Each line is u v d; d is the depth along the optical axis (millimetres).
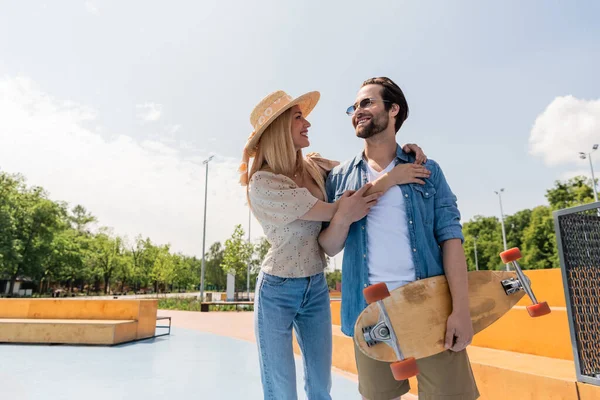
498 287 1761
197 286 74625
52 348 6504
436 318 1583
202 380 4301
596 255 2500
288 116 2029
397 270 1690
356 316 1776
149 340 7660
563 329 3137
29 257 36281
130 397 3584
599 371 2305
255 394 3736
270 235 1992
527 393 2539
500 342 3693
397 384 1777
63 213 46844
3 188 35500
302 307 2053
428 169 1826
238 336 8477
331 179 2178
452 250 1650
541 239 42469
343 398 3494
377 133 1838
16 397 3525
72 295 47812
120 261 52562
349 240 1886
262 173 1954
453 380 1570
